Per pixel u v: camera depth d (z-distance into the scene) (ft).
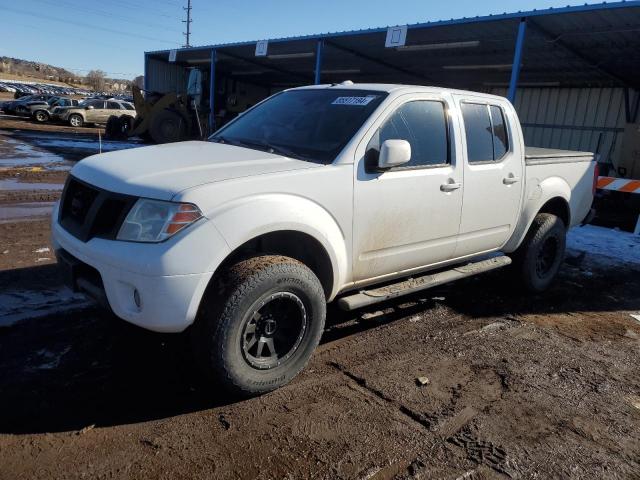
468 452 9.45
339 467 8.80
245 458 8.86
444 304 17.06
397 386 11.58
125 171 10.61
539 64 48.67
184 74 90.48
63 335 12.67
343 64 65.26
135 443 9.05
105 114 98.89
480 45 44.24
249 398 10.69
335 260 11.57
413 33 42.86
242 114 15.76
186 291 9.32
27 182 33.73
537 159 17.10
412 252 13.53
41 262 17.74
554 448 9.77
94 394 10.41
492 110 15.83
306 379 11.62
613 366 13.34
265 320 10.50
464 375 12.34
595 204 33.65
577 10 31.17
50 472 8.22
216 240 9.52
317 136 12.69
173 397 10.52
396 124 12.90
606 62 44.32
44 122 99.19
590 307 17.76
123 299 9.64
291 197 10.71
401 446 9.46
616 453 9.76
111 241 9.73
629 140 38.78
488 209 15.34
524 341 14.53
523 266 17.78
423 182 13.16
